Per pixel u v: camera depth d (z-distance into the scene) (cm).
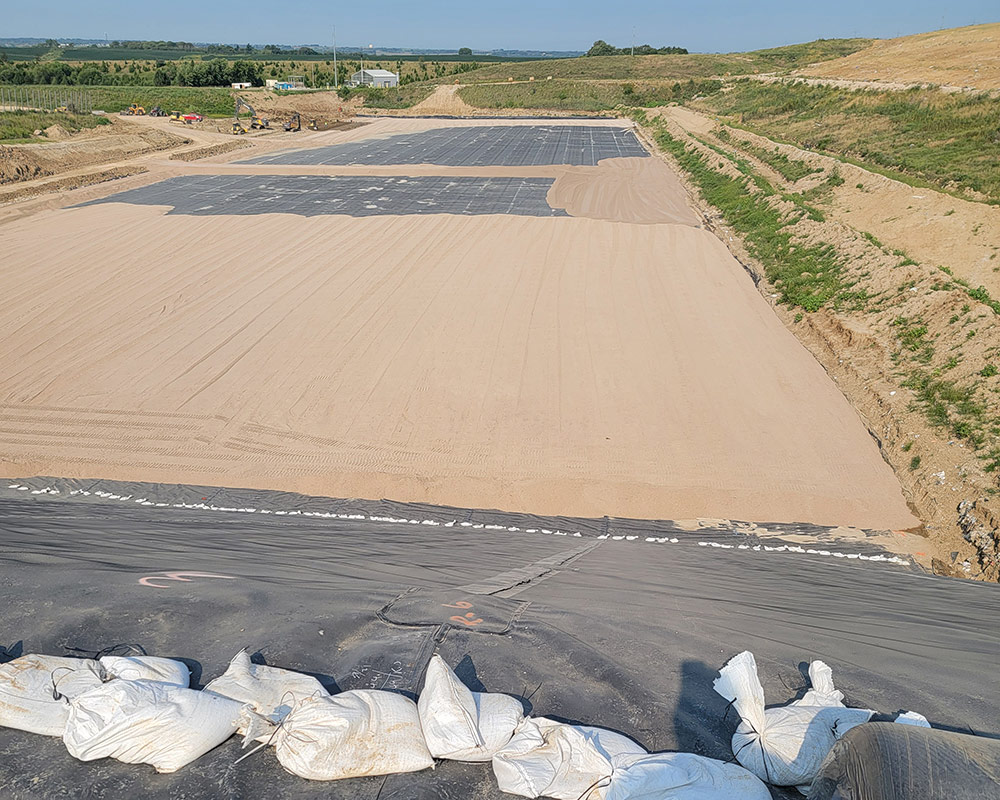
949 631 572
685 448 1209
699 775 337
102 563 599
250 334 1608
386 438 1236
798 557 943
